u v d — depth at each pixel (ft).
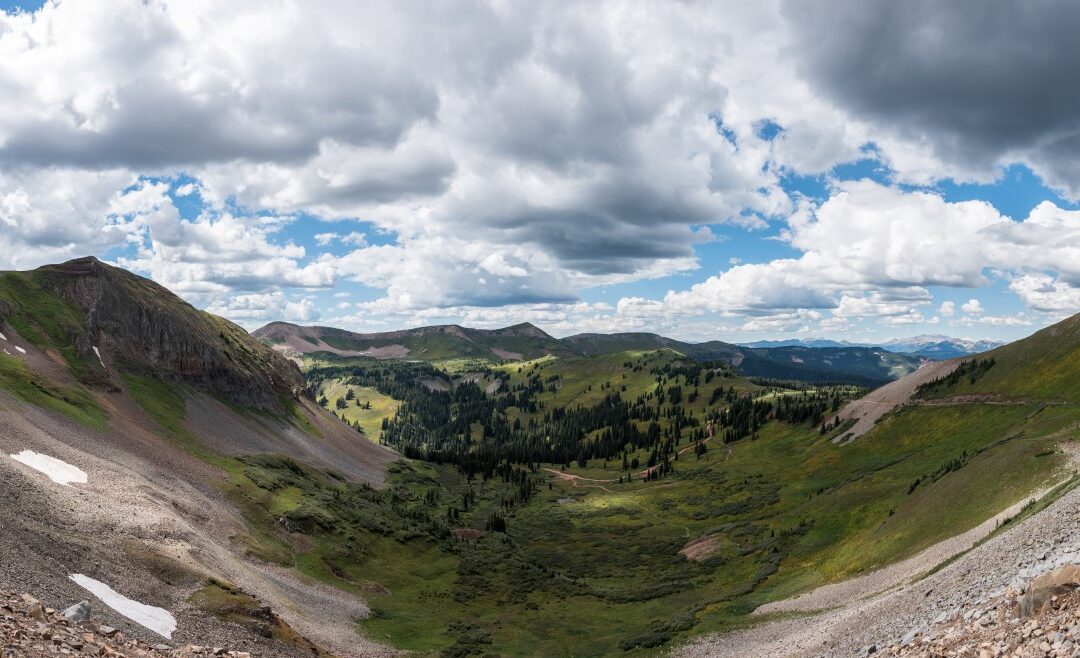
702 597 280.10
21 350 372.17
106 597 132.67
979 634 66.95
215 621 149.48
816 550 298.35
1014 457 245.45
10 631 58.23
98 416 336.29
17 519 143.02
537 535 481.46
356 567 299.58
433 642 227.81
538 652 227.40
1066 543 89.81
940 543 206.08
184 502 261.85
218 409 492.54
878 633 109.40
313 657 156.87
